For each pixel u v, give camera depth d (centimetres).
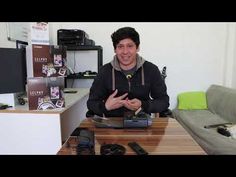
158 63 362
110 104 149
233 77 355
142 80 174
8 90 182
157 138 115
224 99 304
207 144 226
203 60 362
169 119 152
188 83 367
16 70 184
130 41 152
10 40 235
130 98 174
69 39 313
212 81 367
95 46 319
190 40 357
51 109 182
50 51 179
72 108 300
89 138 106
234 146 200
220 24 353
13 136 180
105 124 133
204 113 320
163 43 358
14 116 177
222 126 252
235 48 350
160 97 173
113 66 172
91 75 327
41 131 178
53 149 179
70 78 334
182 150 100
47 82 180
